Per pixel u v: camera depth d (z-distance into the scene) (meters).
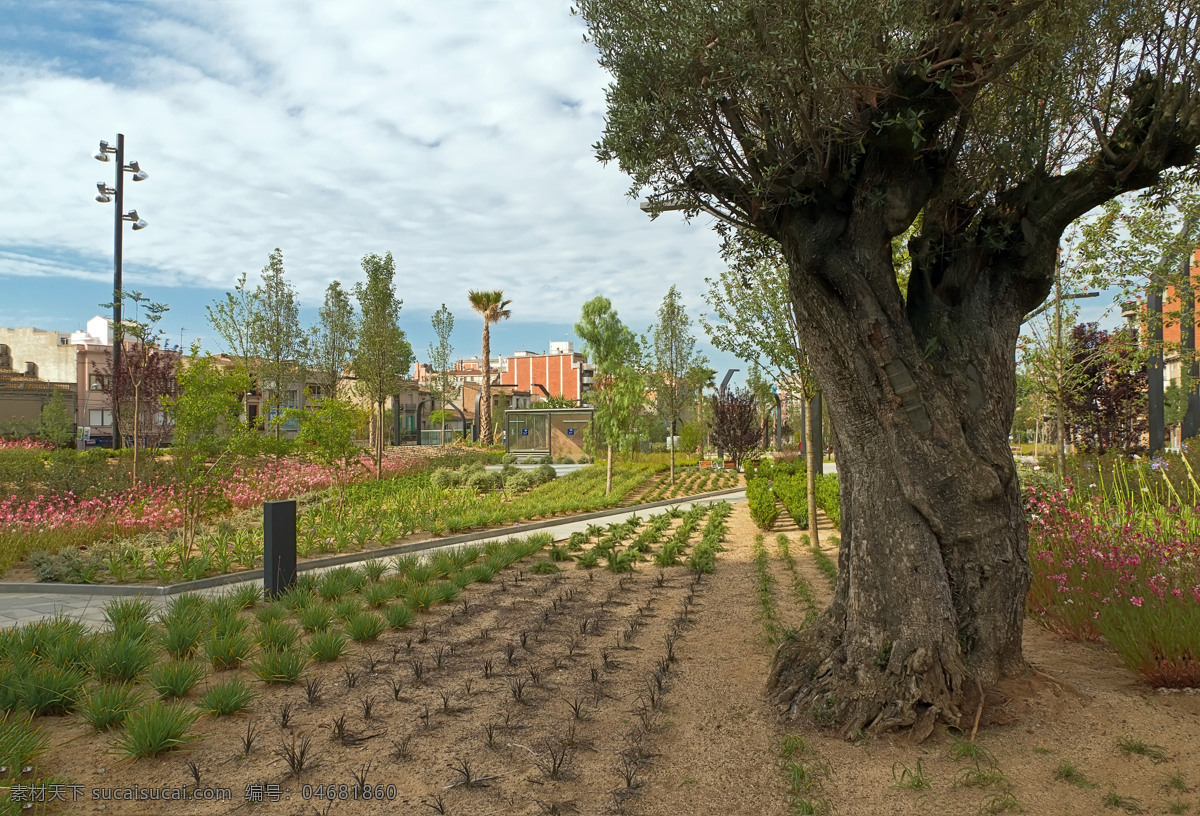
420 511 14.70
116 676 5.01
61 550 9.37
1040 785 3.43
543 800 3.43
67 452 18.73
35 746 3.86
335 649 5.62
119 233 19.02
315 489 17.86
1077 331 14.78
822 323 4.54
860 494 4.52
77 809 3.35
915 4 3.69
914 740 3.91
